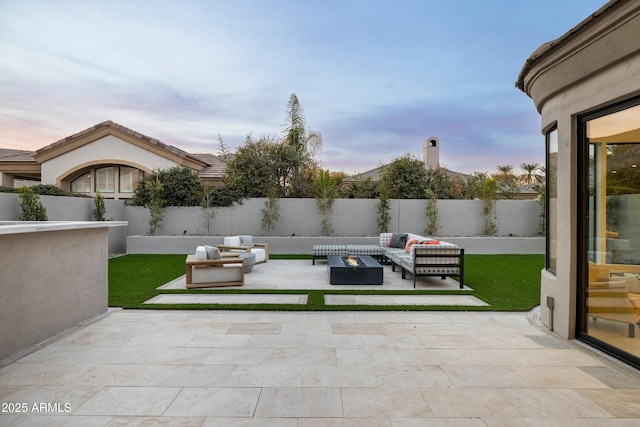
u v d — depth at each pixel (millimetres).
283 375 3053
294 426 2299
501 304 5520
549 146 4770
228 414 2439
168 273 8125
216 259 6891
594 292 3840
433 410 2496
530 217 13133
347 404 2578
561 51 3699
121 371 3115
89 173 15203
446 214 13078
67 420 2354
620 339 3633
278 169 14414
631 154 3539
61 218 10414
